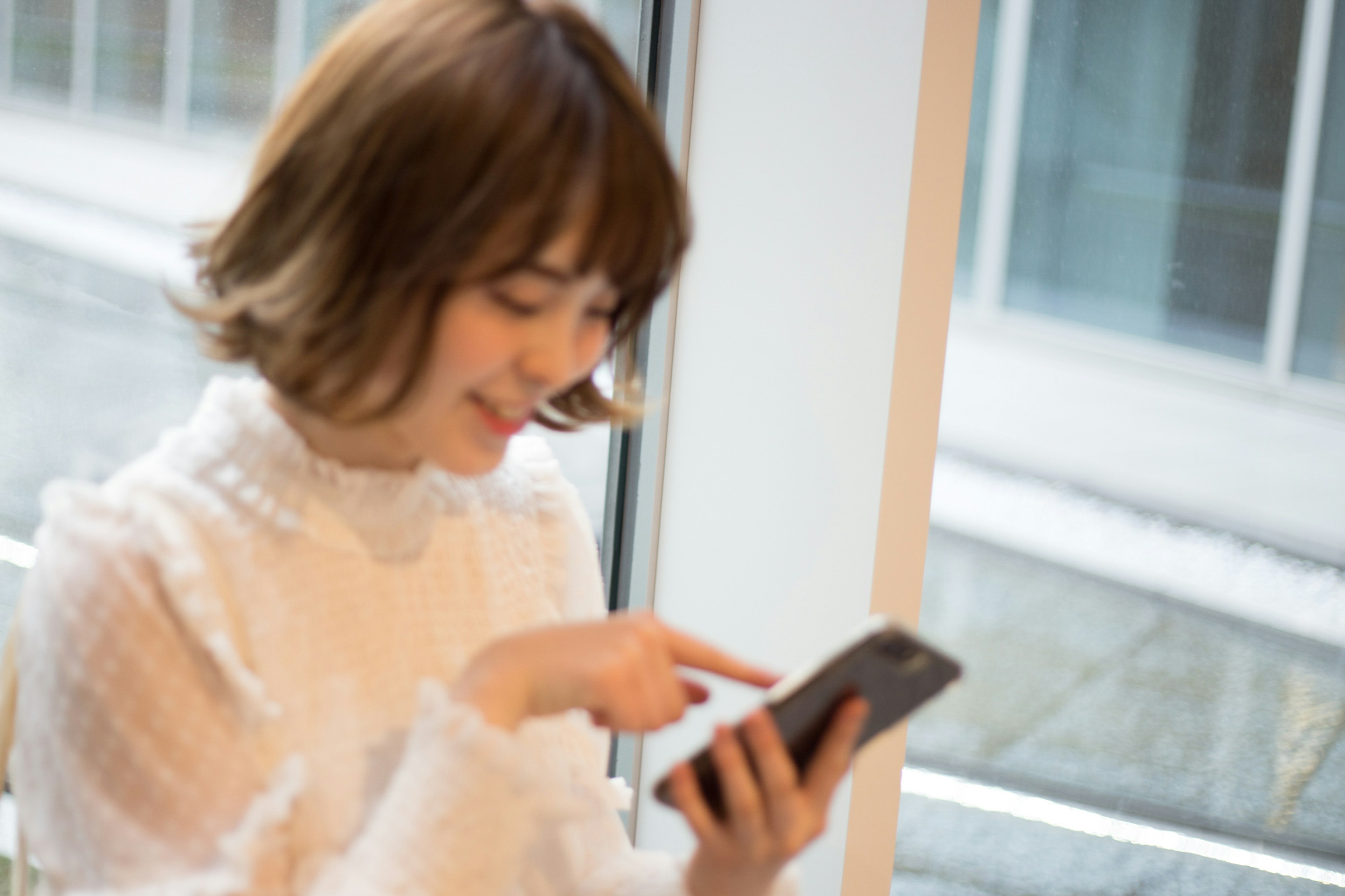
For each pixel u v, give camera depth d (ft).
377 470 2.44
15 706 2.25
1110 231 9.08
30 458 3.72
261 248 2.16
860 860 4.23
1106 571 9.27
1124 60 8.30
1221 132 8.67
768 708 1.98
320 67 2.13
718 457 4.37
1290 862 6.99
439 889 1.99
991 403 9.85
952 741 7.39
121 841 2.05
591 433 4.68
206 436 2.33
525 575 2.78
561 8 2.09
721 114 4.25
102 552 2.10
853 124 3.90
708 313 4.36
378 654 2.40
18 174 3.50
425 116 1.95
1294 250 9.18
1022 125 8.59
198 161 3.81
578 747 2.71
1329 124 8.81
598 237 2.00
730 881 2.26
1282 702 8.32
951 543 9.39
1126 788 7.28
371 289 2.01
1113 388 9.55
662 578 4.60
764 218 4.16
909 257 3.80
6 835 3.79
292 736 2.23
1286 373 9.39
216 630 2.12
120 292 3.77
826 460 4.05
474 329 2.03
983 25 8.16
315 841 2.19
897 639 1.97
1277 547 9.46
